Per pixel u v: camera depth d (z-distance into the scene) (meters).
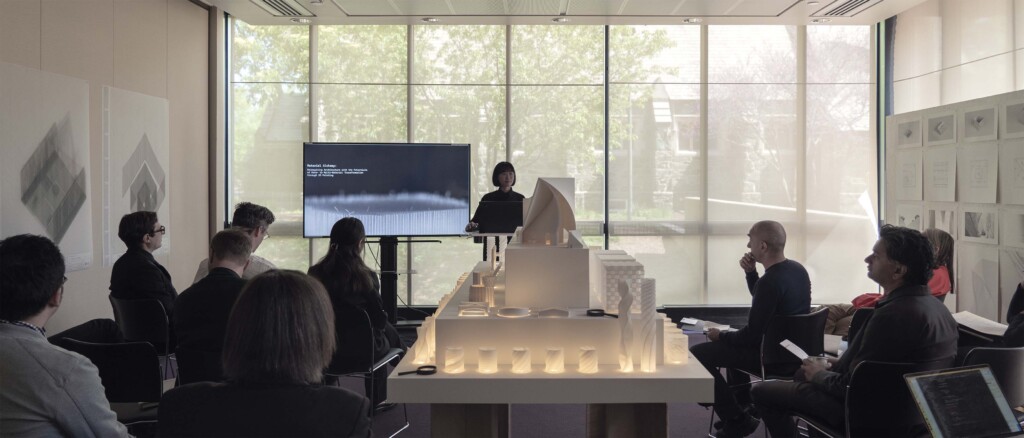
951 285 4.40
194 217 6.82
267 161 7.45
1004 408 2.28
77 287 4.92
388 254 6.77
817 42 7.41
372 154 6.77
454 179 6.85
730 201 7.48
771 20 6.79
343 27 7.44
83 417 1.80
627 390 2.18
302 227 7.21
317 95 7.46
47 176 4.51
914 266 2.72
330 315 1.58
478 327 2.32
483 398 2.18
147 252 4.11
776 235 3.72
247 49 7.40
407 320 7.35
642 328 2.27
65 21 4.77
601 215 7.52
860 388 2.64
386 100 7.47
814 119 7.44
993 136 4.96
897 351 2.66
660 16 6.61
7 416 1.74
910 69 6.84
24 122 4.29
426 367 2.29
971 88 5.95
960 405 2.24
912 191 5.95
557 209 2.87
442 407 2.47
